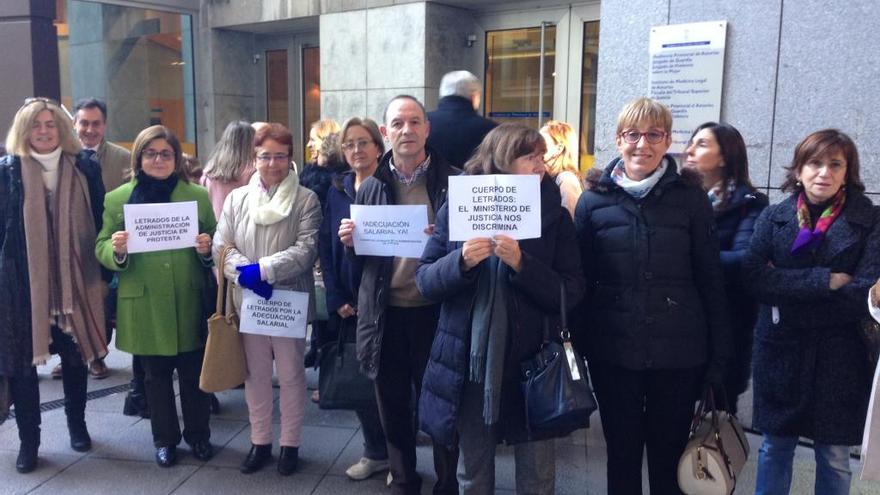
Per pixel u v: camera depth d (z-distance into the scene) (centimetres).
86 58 862
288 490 376
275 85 938
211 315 402
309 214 385
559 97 696
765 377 303
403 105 327
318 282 475
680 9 442
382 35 739
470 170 288
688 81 442
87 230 402
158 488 378
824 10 398
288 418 391
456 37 735
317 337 468
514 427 285
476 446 291
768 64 418
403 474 349
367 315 335
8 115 537
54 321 391
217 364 376
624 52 466
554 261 286
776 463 311
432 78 720
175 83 920
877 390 264
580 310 309
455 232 275
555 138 419
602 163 484
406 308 338
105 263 385
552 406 265
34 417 395
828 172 283
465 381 287
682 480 289
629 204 290
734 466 293
